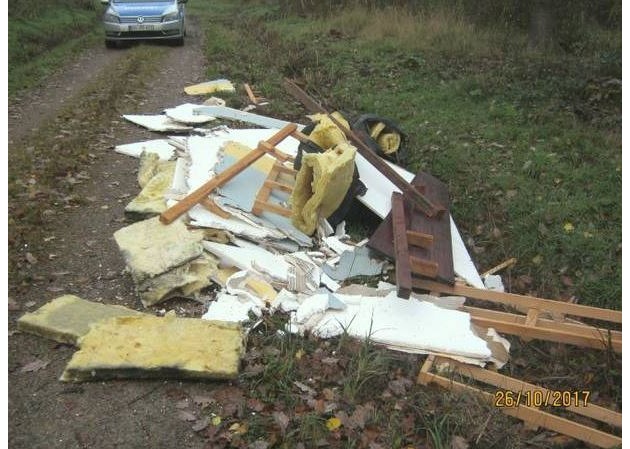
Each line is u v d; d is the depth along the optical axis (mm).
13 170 5953
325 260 4590
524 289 4672
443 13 13695
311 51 11539
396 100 8930
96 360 3338
